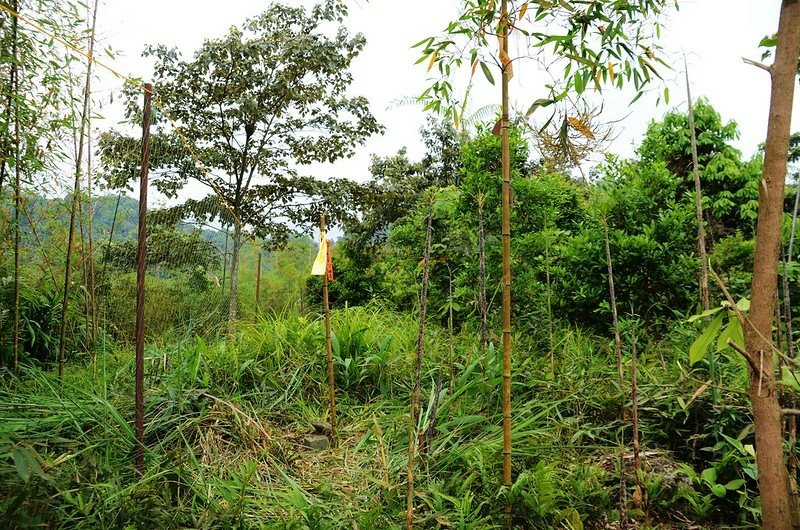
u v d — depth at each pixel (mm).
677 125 6723
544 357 4781
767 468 1739
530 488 2822
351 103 8609
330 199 8641
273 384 4363
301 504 2814
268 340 4840
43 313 5668
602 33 2547
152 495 2664
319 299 10320
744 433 2957
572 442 3367
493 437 3525
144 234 3115
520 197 5758
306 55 8078
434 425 3416
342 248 11273
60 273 6023
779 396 2482
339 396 4449
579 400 3791
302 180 8625
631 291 5336
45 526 2236
